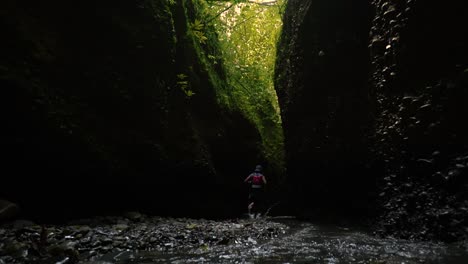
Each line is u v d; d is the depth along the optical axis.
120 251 4.83
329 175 9.42
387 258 4.36
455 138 5.69
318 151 9.84
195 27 9.13
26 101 6.00
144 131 7.86
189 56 10.01
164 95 8.39
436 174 5.78
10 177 5.98
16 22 6.09
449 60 5.98
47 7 6.66
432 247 5.02
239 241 5.83
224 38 13.15
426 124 6.12
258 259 4.40
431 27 6.18
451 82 5.83
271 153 13.08
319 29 9.88
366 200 7.93
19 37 6.09
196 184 8.97
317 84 10.07
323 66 9.75
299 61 10.77
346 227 8.10
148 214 8.02
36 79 6.20
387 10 7.20
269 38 14.32
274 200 12.12
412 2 6.38
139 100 7.78
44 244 4.58
